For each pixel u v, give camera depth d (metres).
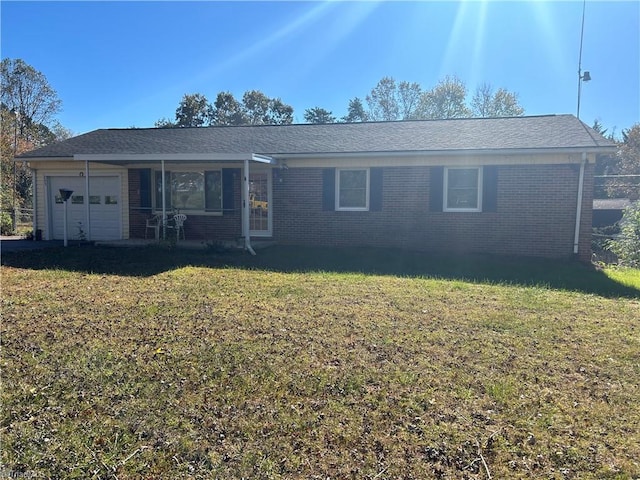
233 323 5.48
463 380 3.82
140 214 14.84
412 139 13.13
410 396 3.51
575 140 11.40
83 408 3.26
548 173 11.53
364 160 12.80
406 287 7.80
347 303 6.59
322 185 13.18
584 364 4.23
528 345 4.76
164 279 8.34
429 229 12.49
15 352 4.38
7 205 23.66
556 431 3.01
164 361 4.18
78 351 4.43
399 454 2.75
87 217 13.32
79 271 9.17
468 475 2.55
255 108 53.91
